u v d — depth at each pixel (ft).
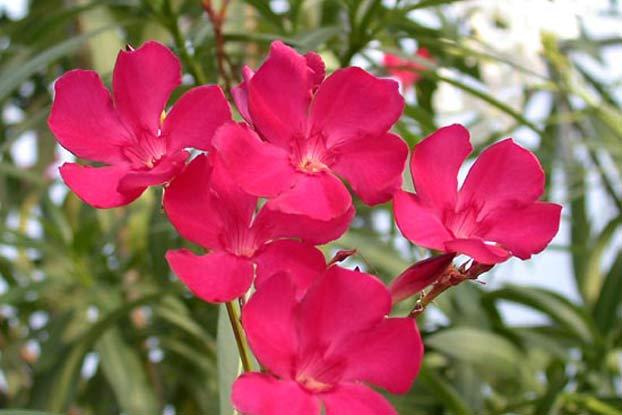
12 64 2.84
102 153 1.58
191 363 3.14
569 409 2.68
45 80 3.62
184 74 2.45
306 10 2.94
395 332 1.47
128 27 2.95
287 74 1.53
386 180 1.51
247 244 1.52
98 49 2.68
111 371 2.71
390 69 2.52
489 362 2.49
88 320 2.96
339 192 1.50
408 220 1.53
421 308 1.57
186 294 2.91
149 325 3.10
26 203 3.28
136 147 1.59
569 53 3.74
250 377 1.43
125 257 3.13
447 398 2.34
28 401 2.73
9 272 3.31
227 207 1.52
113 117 1.59
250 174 1.49
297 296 1.49
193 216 1.51
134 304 2.57
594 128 3.49
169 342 2.96
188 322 2.80
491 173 1.57
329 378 1.48
